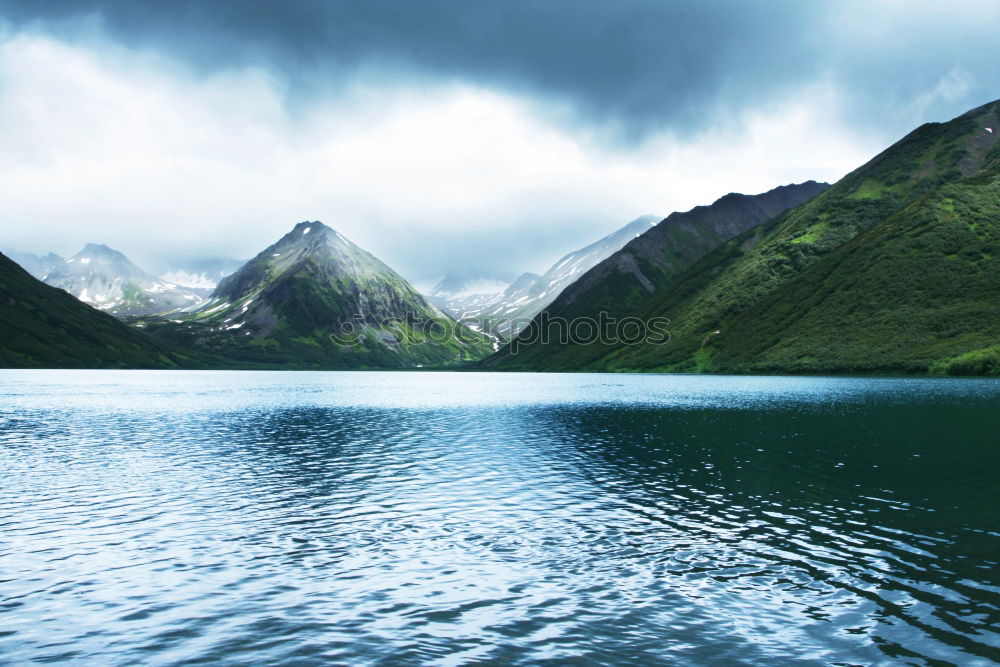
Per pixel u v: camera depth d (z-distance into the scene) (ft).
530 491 119.55
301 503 110.52
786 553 80.23
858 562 76.54
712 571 73.97
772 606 63.67
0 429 224.12
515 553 81.46
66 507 107.45
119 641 56.59
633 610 63.21
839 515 98.58
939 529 90.33
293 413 300.20
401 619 61.26
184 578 72.90
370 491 120.47
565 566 76.38
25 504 109.70
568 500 111.65
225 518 100.22
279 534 90.94
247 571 75.20
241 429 229.25
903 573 72.54
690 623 59.98
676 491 117.91
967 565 75.15
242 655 53.93
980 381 431.02
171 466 148.97
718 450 167.53
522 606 64.39
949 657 52.75
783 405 302.25
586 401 368.48
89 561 78.79
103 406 331.98
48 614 62.54
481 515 101.45
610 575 73.15
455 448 178.81
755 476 131.03
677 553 80.79
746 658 52.95
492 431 221.05
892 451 160.97
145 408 322.55
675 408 303.48
